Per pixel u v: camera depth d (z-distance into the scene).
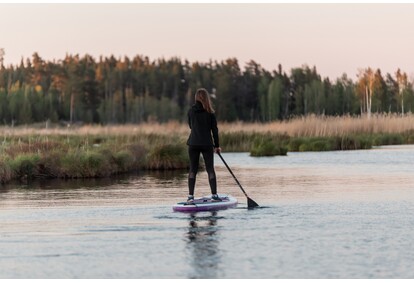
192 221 13.20
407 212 14.20
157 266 9.42
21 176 24.62
